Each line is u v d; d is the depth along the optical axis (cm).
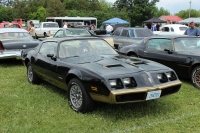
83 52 556
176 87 476
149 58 775
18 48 942
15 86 669
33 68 654
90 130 406
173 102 534
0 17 6350
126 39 1198
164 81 459
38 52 643
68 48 556
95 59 513
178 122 431
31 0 7475
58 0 6862
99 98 430
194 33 1041
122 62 489
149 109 489
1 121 441
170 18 5522
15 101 543
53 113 473
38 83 684
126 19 5606
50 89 635
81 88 453
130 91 411
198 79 639
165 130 402
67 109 491
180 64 680
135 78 430
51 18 3281
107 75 422
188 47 719
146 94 423
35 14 6612
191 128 409
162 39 759
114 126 418
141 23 5628
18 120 443
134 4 5678
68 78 499
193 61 646
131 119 445
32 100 548
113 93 402
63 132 399
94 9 8469
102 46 592
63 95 583
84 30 1313
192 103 529
